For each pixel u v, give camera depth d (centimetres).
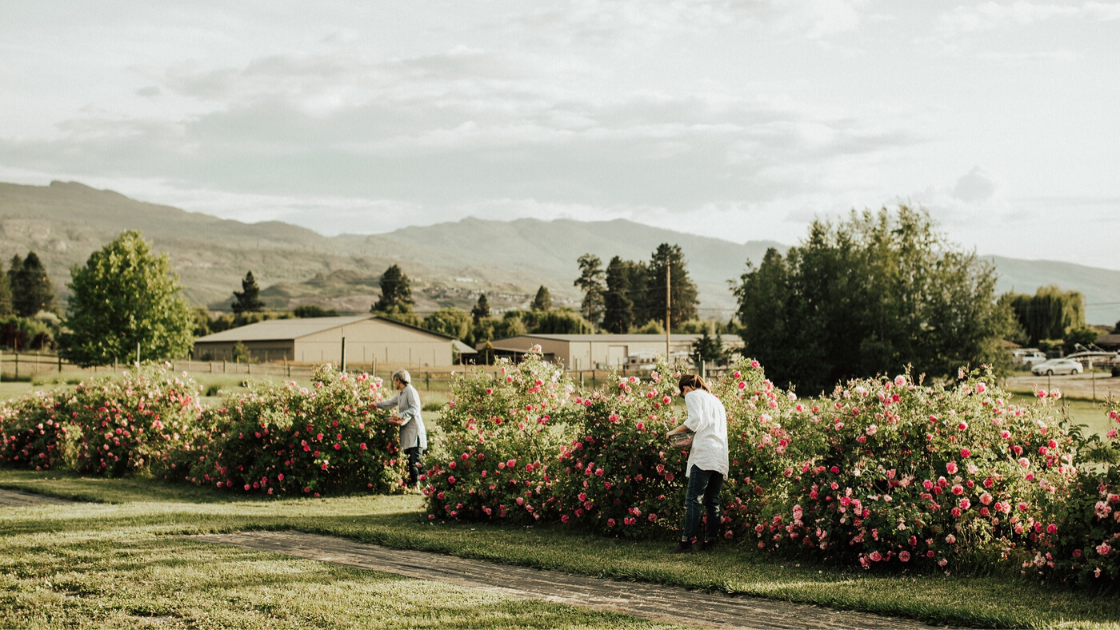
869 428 693
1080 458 725
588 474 852
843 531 681
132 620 542
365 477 1219
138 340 3941
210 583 621
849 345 4216
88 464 1384
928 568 660
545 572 682
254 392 1262
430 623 526
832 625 526
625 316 12394
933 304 4006
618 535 844
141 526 860
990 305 4000
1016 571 639
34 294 15875
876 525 664
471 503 944
